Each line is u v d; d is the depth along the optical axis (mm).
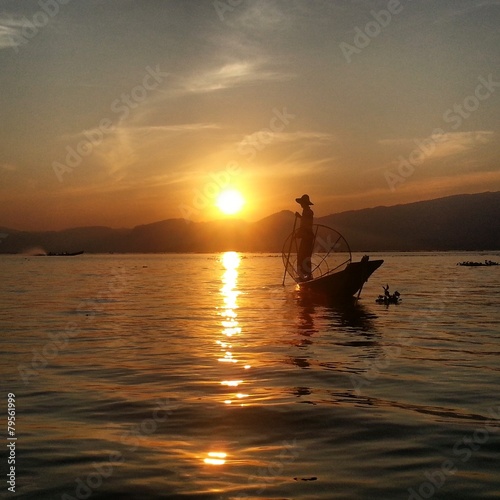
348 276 27094
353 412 8953
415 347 14883
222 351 14430
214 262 116938
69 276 58375
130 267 87938
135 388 10672
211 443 7625
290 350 14500
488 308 24438
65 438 7871
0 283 46125
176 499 5969
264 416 8758
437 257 130750
